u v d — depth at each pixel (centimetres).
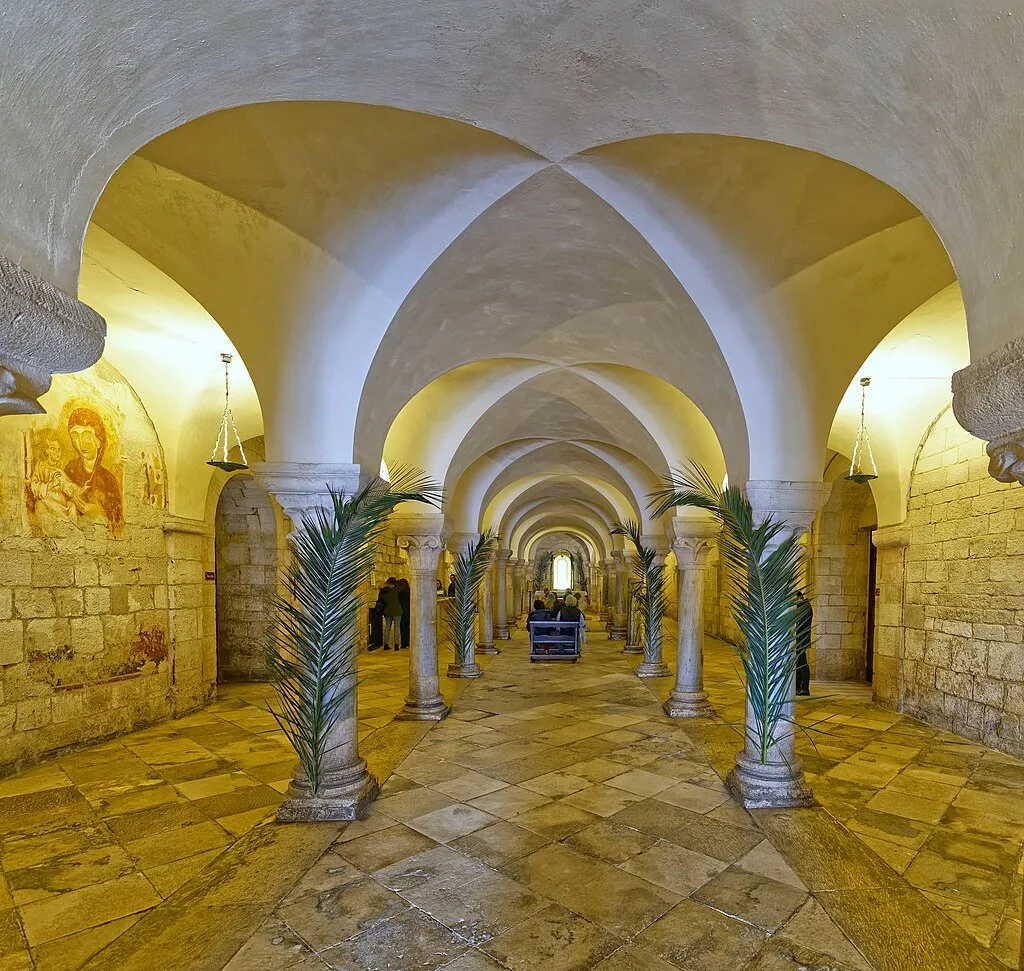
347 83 242
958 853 364
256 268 385
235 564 938
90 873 344
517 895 314
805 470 448
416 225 387
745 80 222
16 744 514
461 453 773
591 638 1552
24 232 146
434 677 708
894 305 407
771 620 437
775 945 273
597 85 263
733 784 452
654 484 1030
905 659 734
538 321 532
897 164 202
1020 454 176
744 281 414
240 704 775
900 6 163
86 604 589
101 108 163
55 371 163
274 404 419
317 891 318
